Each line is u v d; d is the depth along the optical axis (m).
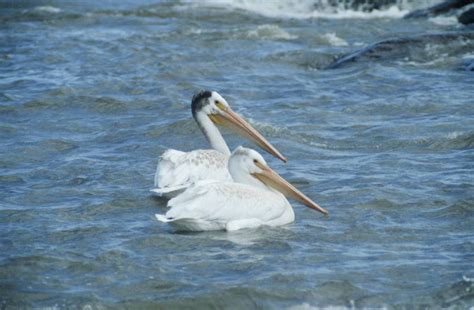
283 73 24.36
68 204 14.46
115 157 17.36
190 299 10.78
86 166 16.67
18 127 19.55
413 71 23.86
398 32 30.36
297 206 14.26
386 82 22.80
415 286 11.16
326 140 18.22
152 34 29.78
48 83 23.16
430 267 11.66
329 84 23.03
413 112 20.03
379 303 10.76
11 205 14.42
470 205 13.85
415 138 17.84
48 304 10.70
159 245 12.48
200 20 33.31
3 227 13.35
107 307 10.61
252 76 23.95
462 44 25.39
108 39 28.98
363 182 15.22
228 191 13.00
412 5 35.22
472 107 20.02
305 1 35.62
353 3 35.31
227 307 10.68
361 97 21.64
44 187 15.42
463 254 12.10
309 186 15.22
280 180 13.51
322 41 28.77
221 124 15.84
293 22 32.97
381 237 12.81
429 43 25.42
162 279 11.33
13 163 17.06
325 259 11.96
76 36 29.58
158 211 14.09
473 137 17.55
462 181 15.03
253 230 12.99
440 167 15.99
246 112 20.31
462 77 23.08
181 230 13.08
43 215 13.89
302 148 17.66
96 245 12.52
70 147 18.14
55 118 20.38
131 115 20.56
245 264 11.76
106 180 15.77
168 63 25.42
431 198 14.27
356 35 30.06
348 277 11.38
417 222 13.38
